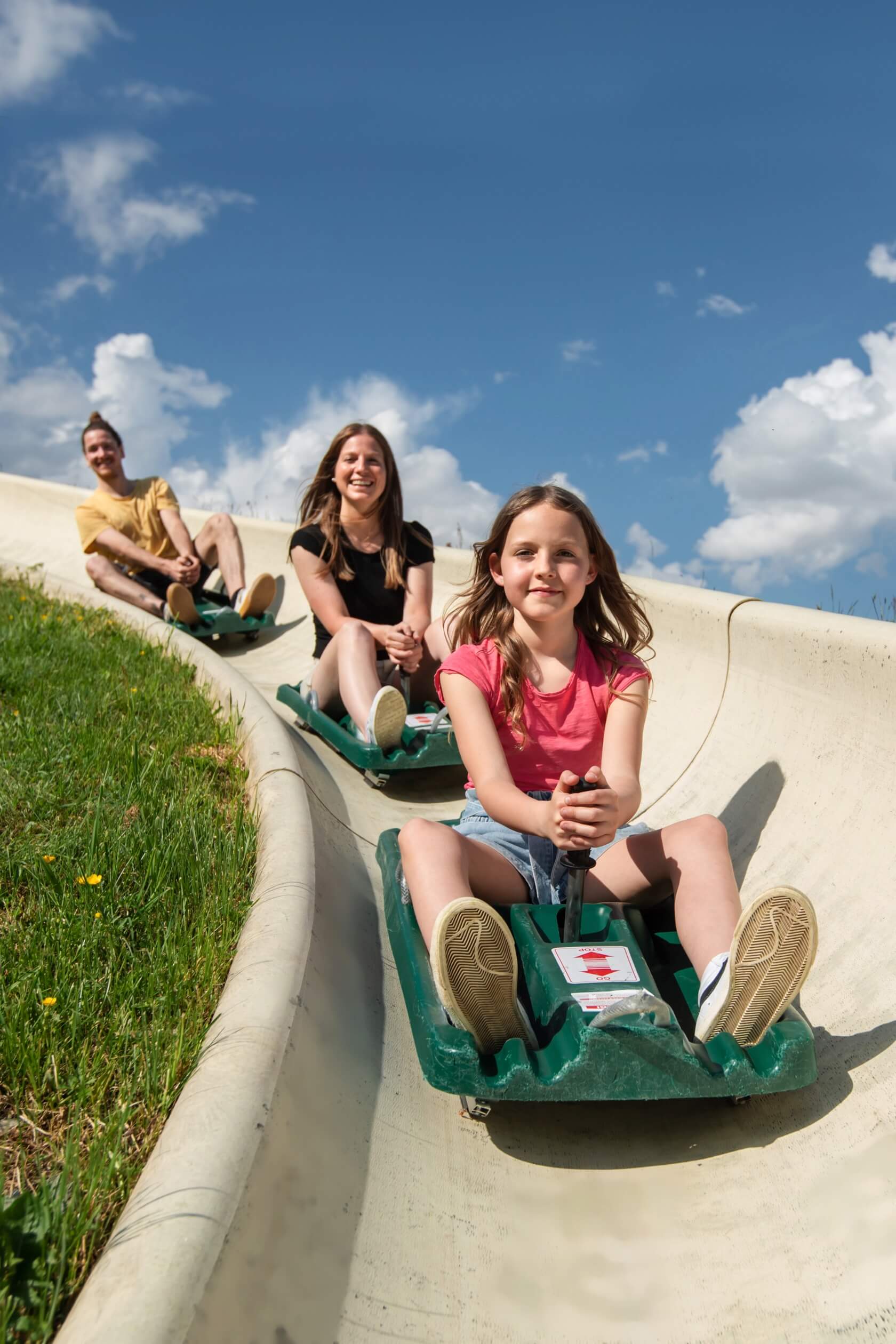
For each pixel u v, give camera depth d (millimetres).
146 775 3150
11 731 3451
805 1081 1838
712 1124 1908
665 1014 1789
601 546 2623
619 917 2189
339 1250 1483
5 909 2342
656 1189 1759
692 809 3191
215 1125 1460
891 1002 2016
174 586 6047
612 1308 1519
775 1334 1447
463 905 1749
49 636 5129
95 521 6891
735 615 3391
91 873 2459
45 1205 1384
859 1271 1497
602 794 2006
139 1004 1979
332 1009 2012
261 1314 1285
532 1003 2008
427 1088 2004
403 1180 1699
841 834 2580
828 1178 1685
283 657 6219
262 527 7609
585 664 2625
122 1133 1598
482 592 2717
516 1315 1497
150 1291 1165
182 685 4410
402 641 4172
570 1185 1770
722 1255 1603
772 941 1775
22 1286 1299
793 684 3064
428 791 3963
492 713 2576
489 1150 1841
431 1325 1447
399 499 4754
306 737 4363
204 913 2307
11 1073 1763
